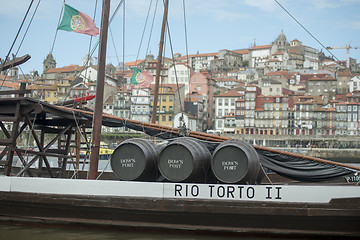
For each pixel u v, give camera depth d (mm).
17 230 11094
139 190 10602
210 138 12883
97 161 12086
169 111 101188
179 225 10500
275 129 105750
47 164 13016
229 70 178875
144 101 99438
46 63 134625
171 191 10461
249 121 107812
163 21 23172
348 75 125375
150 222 10633
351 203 9711
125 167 11328
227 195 10203
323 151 83000
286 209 9898
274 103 106750
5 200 11312
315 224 9922
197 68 178250
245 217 10133
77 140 15484
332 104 106562
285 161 12445
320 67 186000
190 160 10789
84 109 15516
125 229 10844
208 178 11320
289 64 184375
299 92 128250
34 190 11180
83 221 10977
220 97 116812
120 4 20281
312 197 9898
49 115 14336
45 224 11328
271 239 10148
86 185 10883
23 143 59250
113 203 10656
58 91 100812
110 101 99750
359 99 105812
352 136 93375
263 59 189500
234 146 10633
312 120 104125
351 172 12359
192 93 115375
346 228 9867
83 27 16016
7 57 14469
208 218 10328
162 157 11078
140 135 84188
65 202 10922
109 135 84125
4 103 11984
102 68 12250
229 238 10328
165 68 122000
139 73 27922
